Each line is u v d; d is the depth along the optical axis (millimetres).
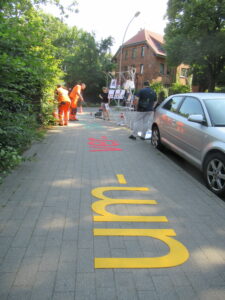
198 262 2758
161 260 2758
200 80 43750
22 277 2432
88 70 39656
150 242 3076
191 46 29953
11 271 2502
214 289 2395
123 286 2381
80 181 4945
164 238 3172
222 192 4566
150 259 2766
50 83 9781
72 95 13969
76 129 10969
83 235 3150
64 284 2369
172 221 3600
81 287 2344
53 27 20250
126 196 4359
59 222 3422
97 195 4336
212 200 4336
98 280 2438
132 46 45594
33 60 5121
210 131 5090
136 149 7762
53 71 6520
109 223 3461
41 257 2717
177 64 33250
